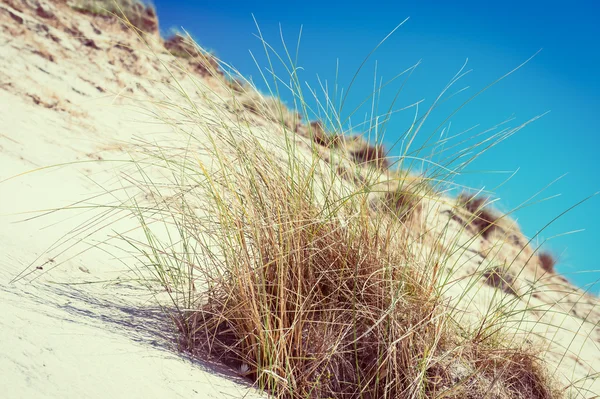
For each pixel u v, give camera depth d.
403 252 2.71
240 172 2.65
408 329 2.39
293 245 2.44
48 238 2.94
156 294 2.71
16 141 5.22
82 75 8.63
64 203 3.79
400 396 2.24
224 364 2.22
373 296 2.51
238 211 2.57
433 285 2.67
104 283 2.64
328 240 2.57
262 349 2.24
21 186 3.75
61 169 4.91
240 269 2.40
